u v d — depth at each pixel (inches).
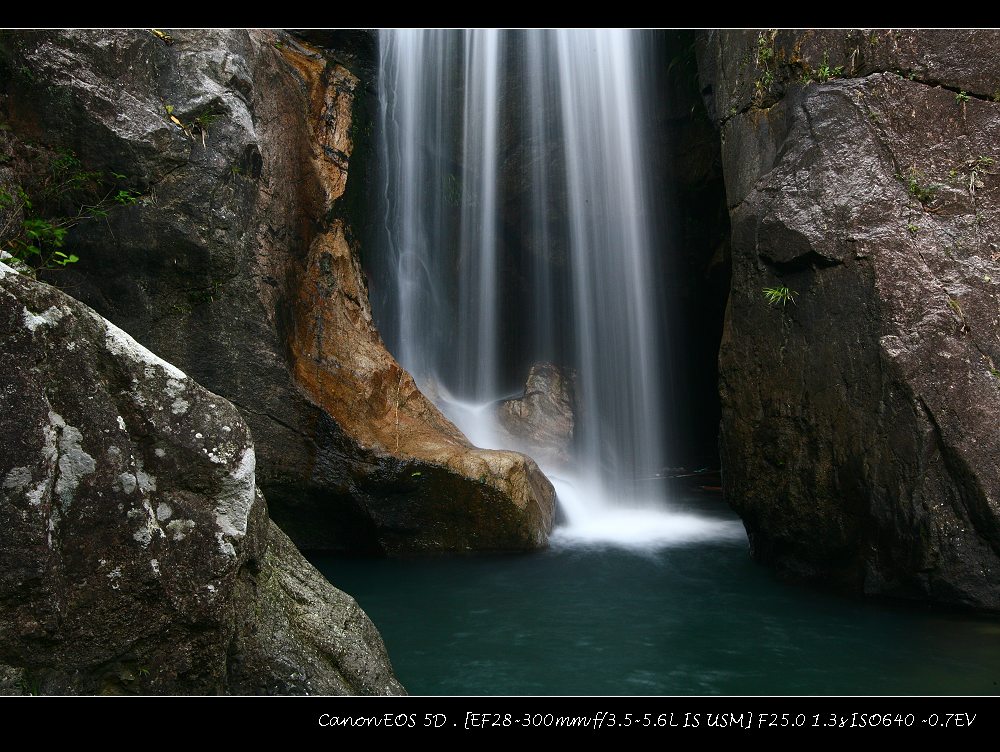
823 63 218.5
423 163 396.8
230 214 246.2
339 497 270.4
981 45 205.5
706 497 391.2
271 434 259.9
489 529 277.4
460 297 423.2
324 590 128.6
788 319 221.1
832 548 217.5
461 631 197.6
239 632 108.1
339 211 321.1
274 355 259.3
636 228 382.3
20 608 92.1
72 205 221.1
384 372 298.2
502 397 441.1
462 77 399.5
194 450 103.4
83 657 95.6
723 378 240.4
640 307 389.7
